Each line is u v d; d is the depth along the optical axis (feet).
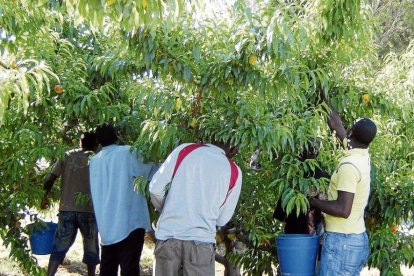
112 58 13.58
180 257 12.11
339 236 12.33
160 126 12.96
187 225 12.03
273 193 14.42
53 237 18.63
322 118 13.46
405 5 36.06
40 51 13.79
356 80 14.87
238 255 15.81
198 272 12.02
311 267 12.76
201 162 12.25
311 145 13.60
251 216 14.74
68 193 18.75
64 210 18.72
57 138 18.84
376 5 34.55
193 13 11.80
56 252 18.52
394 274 14.34
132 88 13.26
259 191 14.56
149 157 14.65
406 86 15.24
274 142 12.09
